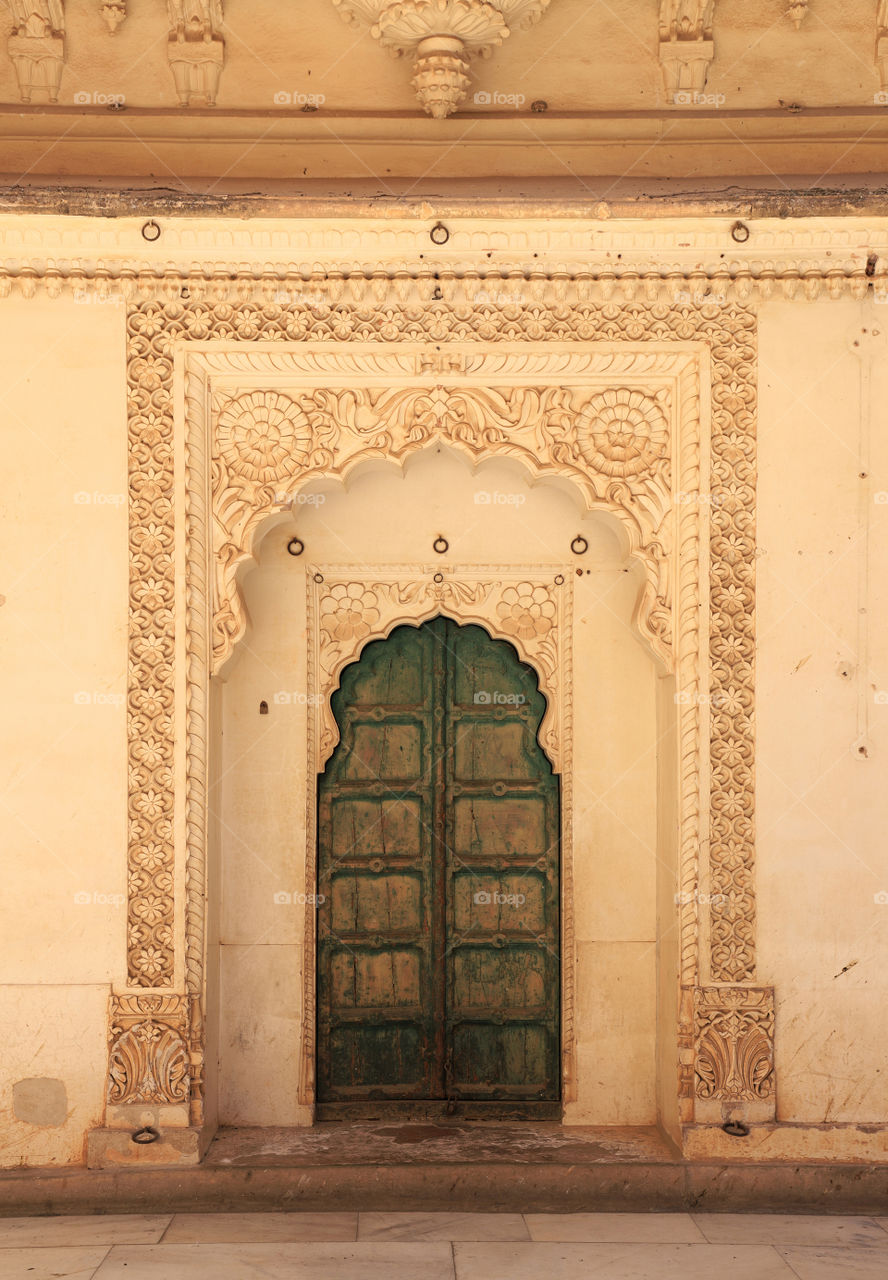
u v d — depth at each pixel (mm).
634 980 4391
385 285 4070
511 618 4469
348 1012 4430
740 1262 3537
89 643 4039
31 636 4027
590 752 4434
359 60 4328
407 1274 3441
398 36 4195
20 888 4000
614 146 4344
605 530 4449
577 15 4340
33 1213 3893
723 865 4055
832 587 4082
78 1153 3965
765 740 4070
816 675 4082
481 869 4473
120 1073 3979
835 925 4055
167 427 4059
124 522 4055
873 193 3969
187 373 4059
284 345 4078
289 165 4316
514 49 4344
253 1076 4340
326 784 4465
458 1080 4430
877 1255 3598
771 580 4086
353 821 4473
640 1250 3627
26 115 4262
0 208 3906
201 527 4070
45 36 4242
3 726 4016
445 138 4324
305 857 4383
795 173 4336
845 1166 3971
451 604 4469
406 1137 4230
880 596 4094
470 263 4070
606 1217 3898
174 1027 3992
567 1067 4375
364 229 3996
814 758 4070
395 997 4445
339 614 4461
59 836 4012
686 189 4156
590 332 4094
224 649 4109
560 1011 4426
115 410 4055
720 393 4090
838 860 4062
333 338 4086
